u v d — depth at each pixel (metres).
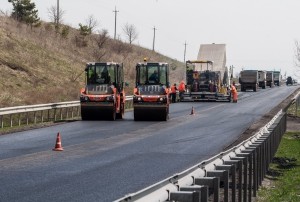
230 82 98.19
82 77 98.81
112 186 21.03
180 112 68.44
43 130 44.72
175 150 33.12
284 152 39.47
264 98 106.44
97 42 149.88
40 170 24.78
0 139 37.75
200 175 13.87
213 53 95.50
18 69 83.88
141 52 185.50
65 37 137.00
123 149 33.28
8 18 116.88
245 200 18.61
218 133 43.75
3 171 24.33
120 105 58.41
